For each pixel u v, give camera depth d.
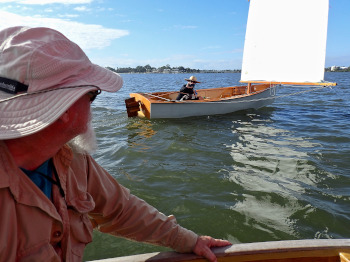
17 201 0.82
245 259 1.43
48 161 0.97
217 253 1.42
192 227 3.31
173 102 9.59
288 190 4.20
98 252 2.88
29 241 0.85
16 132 0.80
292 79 11.94
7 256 0.81
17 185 0.82
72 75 0.88
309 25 11.27
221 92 13.18
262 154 5.92
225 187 4.29
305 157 5.69
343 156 5.76
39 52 0.82
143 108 9.89
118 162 5.41
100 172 1.23
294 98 17.25
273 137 7.44
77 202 1.07
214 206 3.72
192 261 1.39
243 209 3.65
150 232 1.35
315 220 3.45
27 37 0.85
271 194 4.07
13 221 0.81
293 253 1.44
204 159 5.58
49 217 0.89
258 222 3.39
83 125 0.95
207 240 1.45
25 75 0.82
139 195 4.02
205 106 10.15
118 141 6.97
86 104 0.95
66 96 0.84
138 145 6.57
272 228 3.28
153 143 6.75
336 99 16.66
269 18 12.00
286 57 11.92
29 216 0.84
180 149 6.23
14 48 0.82
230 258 1.42
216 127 8.66
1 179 0.78
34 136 0.86
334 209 3.68
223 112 10.68
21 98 0.83
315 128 8.55
